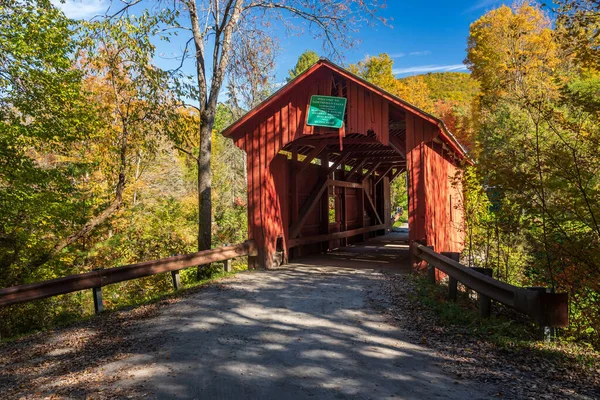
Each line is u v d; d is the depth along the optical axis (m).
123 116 12.02
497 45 26.14
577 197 5.23
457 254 7.27
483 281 5.46
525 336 4.87
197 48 11.10
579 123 5.49
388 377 3.83
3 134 9.73
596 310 5.23
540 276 6.98
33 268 11.04
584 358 4.18
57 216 11.45
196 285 8.61
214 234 18.95
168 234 15.54
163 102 11.70
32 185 11.09
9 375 4.25
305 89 10.26
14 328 9.28
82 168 11.93
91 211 14.09
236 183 29.55
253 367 4.14
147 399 3.45
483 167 6.24
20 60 9.71
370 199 19.58
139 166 18.61
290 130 10.38
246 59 12.93
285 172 11.44
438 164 10.76
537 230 6.17
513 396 3.33
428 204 9.59
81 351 4.92
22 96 10.41
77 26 10.48
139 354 4.64
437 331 5.25
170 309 6.68
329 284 8.43
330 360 4.30
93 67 11.77
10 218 10.52
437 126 9.23
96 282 6.80
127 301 12.54
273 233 10.95
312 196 13.01
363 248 15.58
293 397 3.44
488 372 3.87
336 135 10.73
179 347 4.80
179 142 12.11
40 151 11.41
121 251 15.04
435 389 3.53
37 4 9.85
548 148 5.64
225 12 10.84
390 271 9.97
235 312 6.35
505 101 16.20
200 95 11.17
